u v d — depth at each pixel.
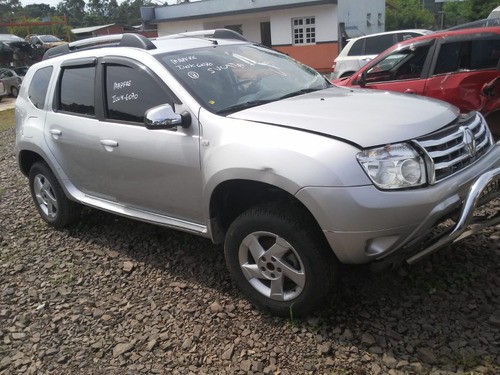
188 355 3.01
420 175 2.79
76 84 4.38
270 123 3.10
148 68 3.75
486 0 39.66
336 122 2.99
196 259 4.15
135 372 2.92
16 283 4.15
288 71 4.31
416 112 3.18
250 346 3.03
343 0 24.91
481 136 3.36
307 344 2.98
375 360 2.79
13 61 28.34
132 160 3.80
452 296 3.28
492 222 3.04
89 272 4.18
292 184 2.82
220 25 29.42
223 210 3.49
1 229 5.40
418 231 2.82
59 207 4.94
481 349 2.77
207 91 3.55
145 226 4.95
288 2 25.23
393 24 58.44
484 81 6.08
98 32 49.69
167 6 29.97
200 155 3.35
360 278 3.56
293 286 3.21
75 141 4.31
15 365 3.09
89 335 3.32
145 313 3.48
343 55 13.76
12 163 8.95
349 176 2.72
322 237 2.96
